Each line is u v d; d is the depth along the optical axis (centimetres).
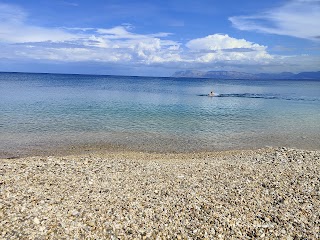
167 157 1975
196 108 4684
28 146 2191
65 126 2914
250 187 1291
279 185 1316
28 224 892
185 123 3297
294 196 1202
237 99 6538
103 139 2470
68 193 1144
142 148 2236
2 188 1116
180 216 1006
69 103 4822
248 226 960
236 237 906
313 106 5244
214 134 2777
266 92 9788
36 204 1018
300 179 1400
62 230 882
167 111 4228
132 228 921
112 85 12750
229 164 1681
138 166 1609
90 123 3112
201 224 961
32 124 2948
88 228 905
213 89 11288
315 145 2447
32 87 9256
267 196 1198
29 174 1307
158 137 2595
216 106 5047
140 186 1278
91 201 1087
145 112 4056
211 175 1463
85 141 2384
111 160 1706
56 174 1352
